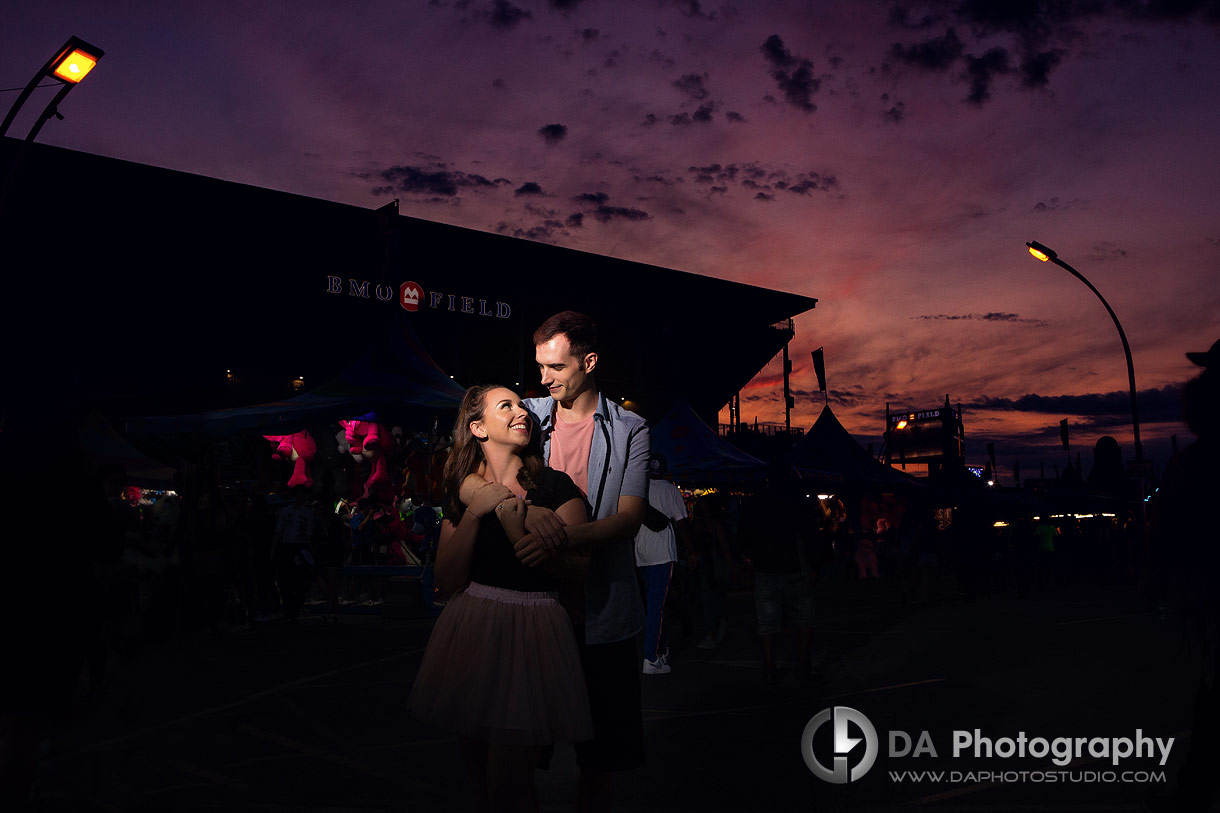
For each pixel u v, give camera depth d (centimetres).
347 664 856
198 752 506
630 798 410
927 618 1047
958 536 1730
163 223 4228
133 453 1131
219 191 4331
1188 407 318
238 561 1205
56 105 1298
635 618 325
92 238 4056
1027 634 739
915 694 566
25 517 322
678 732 546
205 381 4159
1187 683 540
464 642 280
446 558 286
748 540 735
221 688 714
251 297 4453
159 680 747
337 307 4650
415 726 574
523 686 272
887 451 7144
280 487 1631
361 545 1520
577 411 348
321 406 1391
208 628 1132
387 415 1443
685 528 826
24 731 316
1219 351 311
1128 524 2705
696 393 6025
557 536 277
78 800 412
